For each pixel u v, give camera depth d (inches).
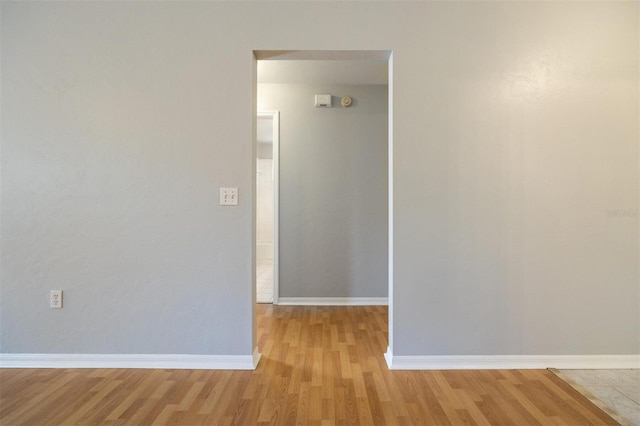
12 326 84.8
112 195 84.4
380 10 84.8
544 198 85.1
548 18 84.8
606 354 85.7
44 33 83.6
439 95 84.7
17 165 83.8
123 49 84.0
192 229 84.7
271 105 140.7
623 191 85.4
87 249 84.5
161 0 84.0
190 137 84.4
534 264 85.5
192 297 85.1
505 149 84.8
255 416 65.4
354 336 106.6
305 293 141.7
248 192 84.7
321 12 84.8
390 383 78.1
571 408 68.2
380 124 141.6
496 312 85.5
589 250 85.5
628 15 84.9
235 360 84.8
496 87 84.7
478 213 85.1
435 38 84.7
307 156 141.1
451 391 74.6
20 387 75.4
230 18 84.4
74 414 65.7
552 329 85.8
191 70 84.3
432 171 84.8
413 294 85.4
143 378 79.7
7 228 84.0
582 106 85.0
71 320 84.8
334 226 141.6
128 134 84.1
